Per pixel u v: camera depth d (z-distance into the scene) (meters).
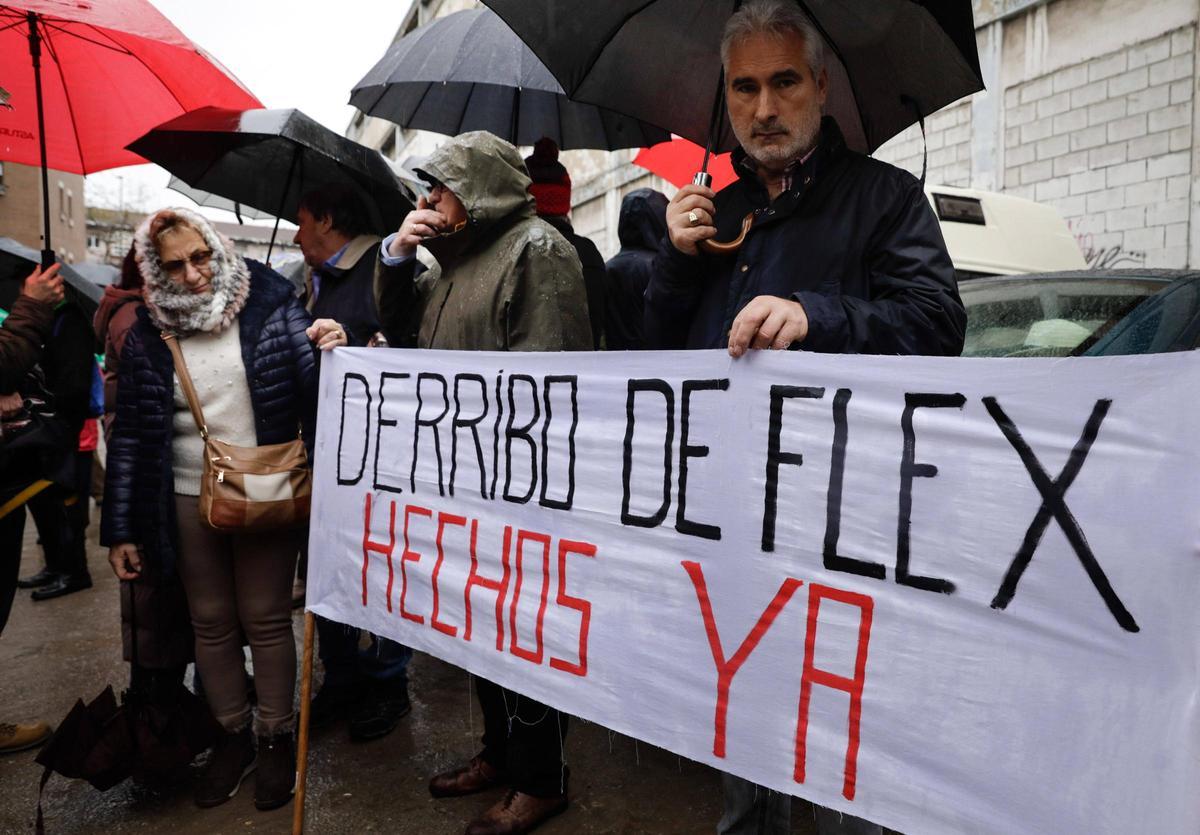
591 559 1.62
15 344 2.63
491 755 2.38
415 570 1.99
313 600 2.24
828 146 1.55
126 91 3.14
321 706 2.83
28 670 3.46
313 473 2.26
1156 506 0.98
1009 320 2.72
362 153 3.21
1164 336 2.22
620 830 2.20
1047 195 6.79
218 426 2.36
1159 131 5.95
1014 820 1.09
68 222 24.23
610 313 3.08
